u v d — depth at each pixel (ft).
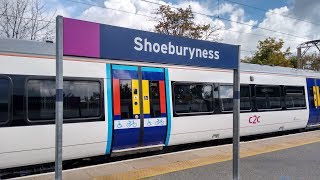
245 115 41.78
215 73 38.11
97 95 28.30
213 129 37.45
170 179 23.47
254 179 23.97
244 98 42.01
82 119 27.32
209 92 37.24
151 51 15.83
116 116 29.19
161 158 30.14
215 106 37.70
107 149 29.07
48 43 26.73
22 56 24.90
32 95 25.08
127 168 26.40
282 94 47.65
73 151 27.12
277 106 46.57
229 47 18.57
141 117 30.81
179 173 25.04
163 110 32.58
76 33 13.37
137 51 15.31
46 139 25.54
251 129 42.86
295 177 24.70
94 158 30.86
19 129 24.31
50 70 26.13
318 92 54.85
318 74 55.98
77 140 27.14
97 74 28.45
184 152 32.94
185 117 34.45
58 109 12.69
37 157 25.29
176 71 34.17
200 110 36.14
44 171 27.20
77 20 13.38
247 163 28.68
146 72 31.63
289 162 29.37
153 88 32.01
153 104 31.86
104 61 29.01
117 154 29.86
